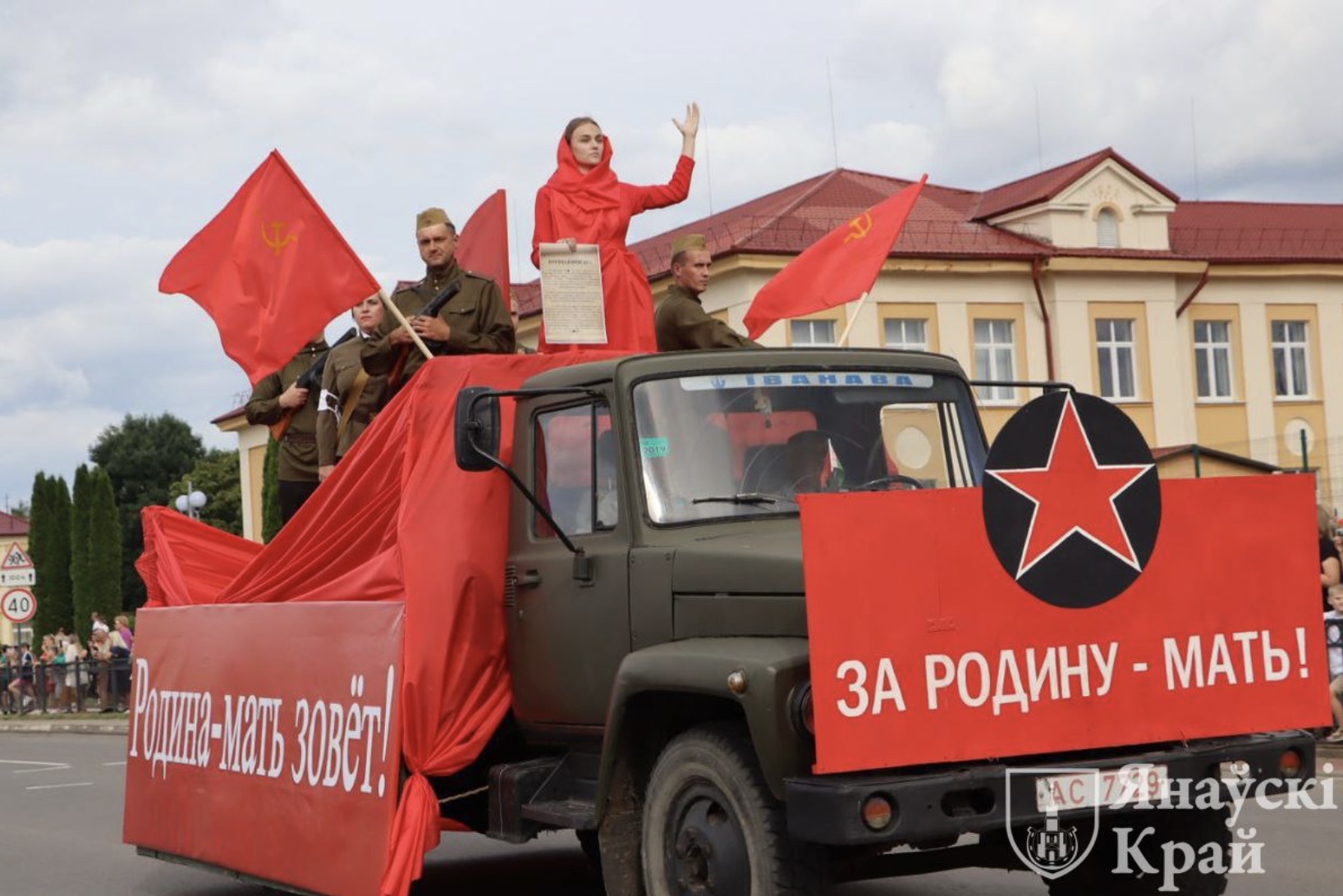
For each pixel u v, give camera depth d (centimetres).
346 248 826
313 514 796
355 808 716
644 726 629
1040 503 575
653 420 661
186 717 872
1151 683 588
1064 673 573
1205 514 605
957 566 559
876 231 941
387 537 739
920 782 534
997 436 571
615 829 632
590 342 793
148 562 967
